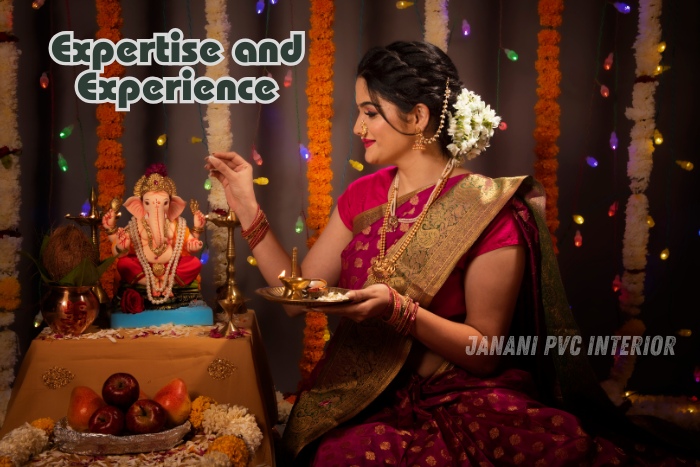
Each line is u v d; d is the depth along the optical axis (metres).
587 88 3.53
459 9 3.48
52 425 2.29
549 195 3.39
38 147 3.39
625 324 3.53
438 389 2.28
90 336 2.47
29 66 3.35
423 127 2.35
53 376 2.40
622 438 2.26
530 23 3.49
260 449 2.35
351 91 3.50
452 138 2.38
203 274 3.53
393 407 2.30
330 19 3.33
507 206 2.36
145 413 2.22
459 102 2.36
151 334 2.50
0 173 3.23
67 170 3.41
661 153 3.57
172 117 3.45
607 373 3.64
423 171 2.43
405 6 3.30
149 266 2.65
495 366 2.31
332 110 3.38
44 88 3.37
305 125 3.49
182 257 2.71
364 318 2.17
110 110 3.27
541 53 3.36
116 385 2.25
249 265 3.52
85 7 3.37
